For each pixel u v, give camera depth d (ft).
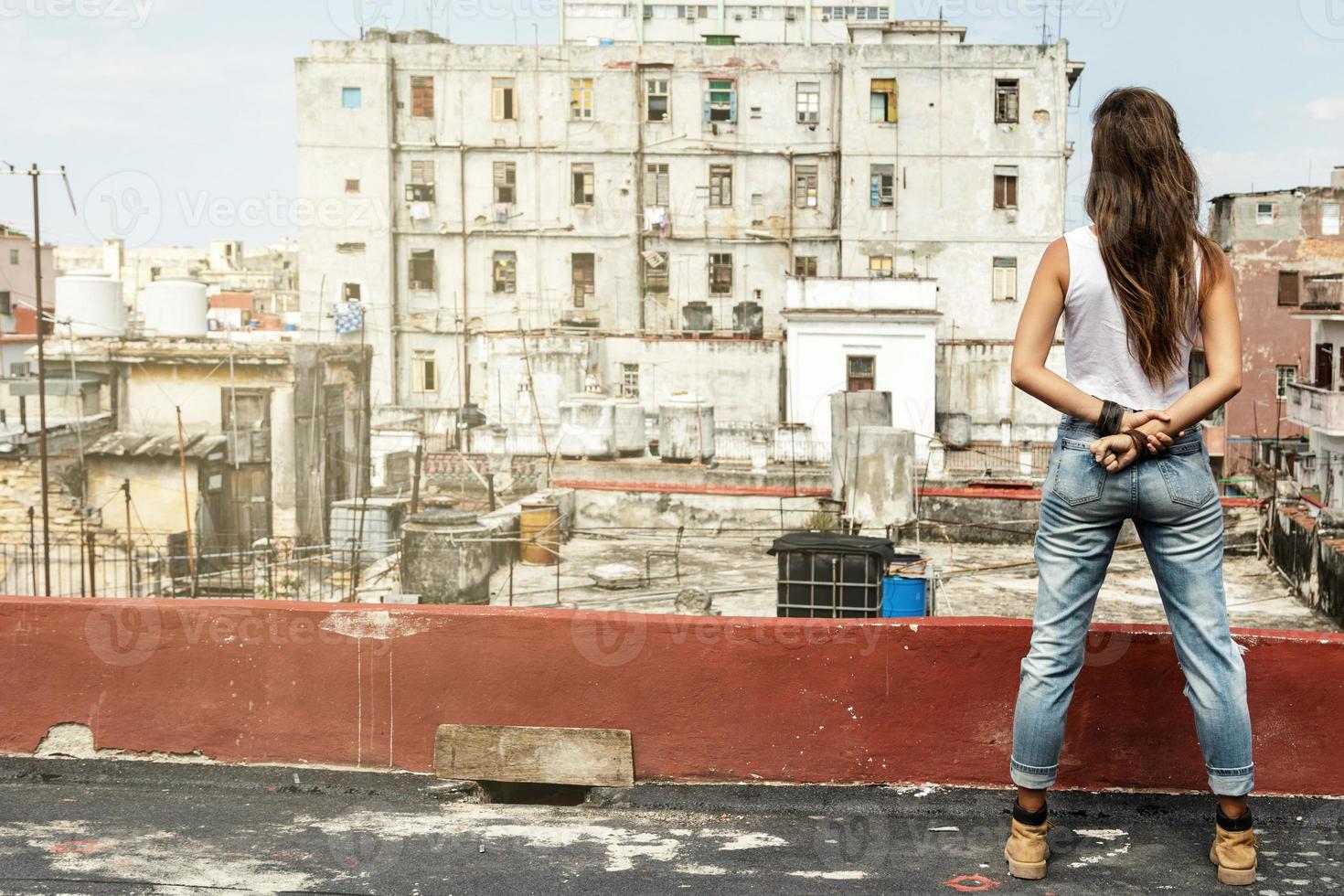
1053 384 9.70
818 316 132.05
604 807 12.13
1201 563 9.68
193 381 94.73
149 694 13.12
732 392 149.69
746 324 161.79
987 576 66.39
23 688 13.24
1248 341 157.89
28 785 12.67
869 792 12.21
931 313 131.13
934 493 77.46
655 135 162.20
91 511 86.84
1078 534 9.83
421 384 162.09
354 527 79.30
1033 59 157.58
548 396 140.67
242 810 12.04
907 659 12.32
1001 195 158.92
